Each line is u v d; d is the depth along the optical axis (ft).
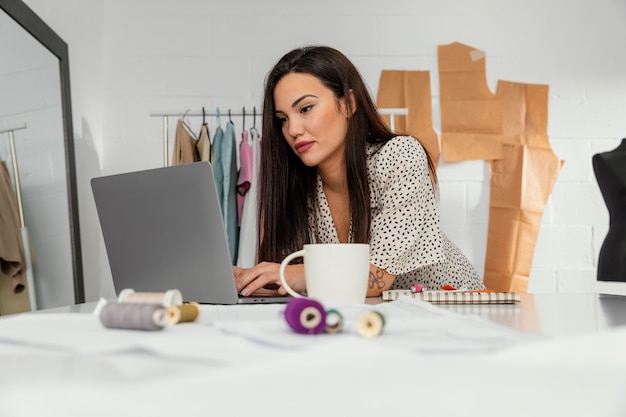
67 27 8.46
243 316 2.49
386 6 10.41
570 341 1.23
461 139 10.28
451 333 1.63
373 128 5.64
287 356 1.13
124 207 4.00
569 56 10.55
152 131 10.11
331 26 10.34
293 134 5.41
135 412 1.04
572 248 10.33
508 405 1.18
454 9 10.48
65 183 7.60
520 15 10.55
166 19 10.22
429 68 10.39
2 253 5.73
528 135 10.35
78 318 2.16
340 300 3.29
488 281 10.16
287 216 5.67
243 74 10.21
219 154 9.16
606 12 10.60
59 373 1.22
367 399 1.14
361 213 5.38
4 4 6.11
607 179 5.99
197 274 3.83
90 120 9.46
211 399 1.07
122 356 1.42
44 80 7.20
